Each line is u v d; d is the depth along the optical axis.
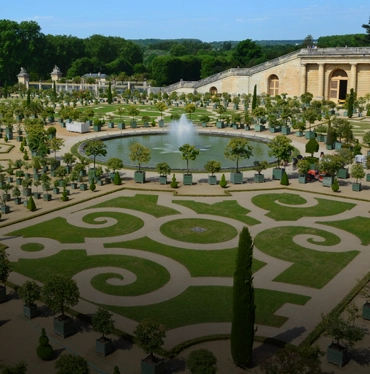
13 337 43.97
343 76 199.25
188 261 59.19
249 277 38.12
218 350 41.66
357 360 40.66
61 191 87.12
